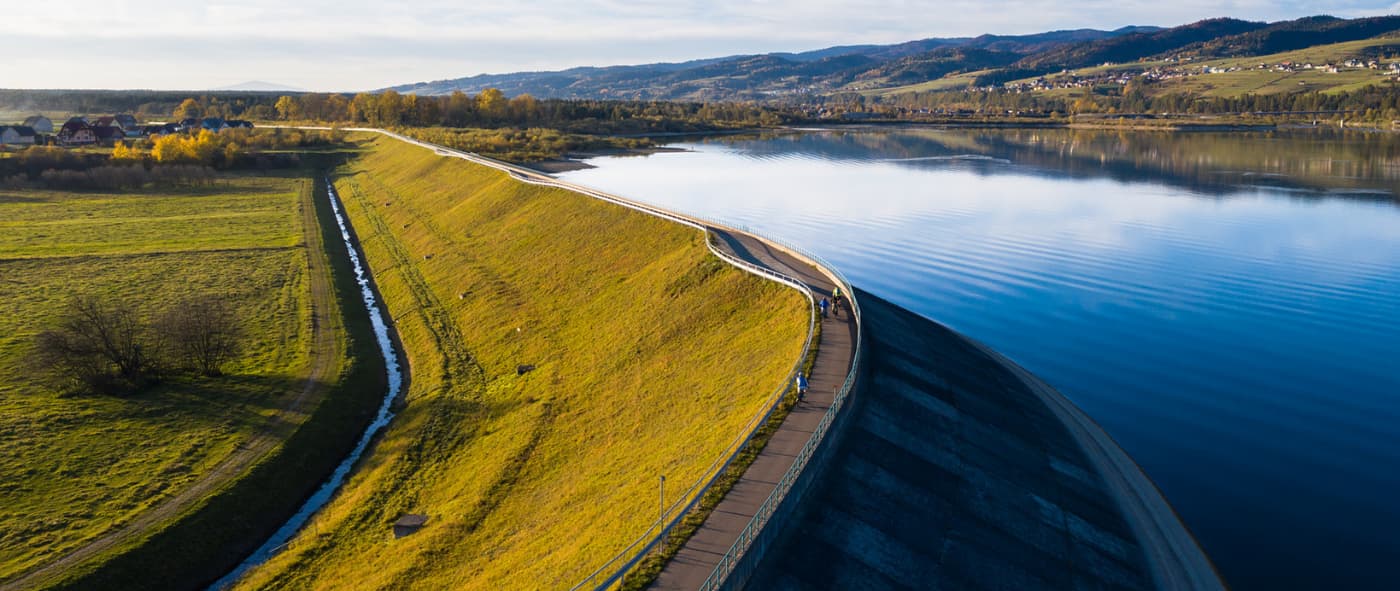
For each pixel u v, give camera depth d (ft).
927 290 297.74
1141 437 189.06
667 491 129.08
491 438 177.88
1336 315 268.21
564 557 119.85
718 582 99.14
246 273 312.50
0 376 201.36
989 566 125.49
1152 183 556.10
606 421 175.32
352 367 217.97
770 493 120.37
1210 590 135.54
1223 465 176.35
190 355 205.87
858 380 161.58
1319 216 428.56
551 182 392.88
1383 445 183.83
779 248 263.08
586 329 232.73
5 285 290.15
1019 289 298.97
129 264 323.57
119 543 134.10
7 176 514.68
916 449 150.20
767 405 151.02
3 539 133.69
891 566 118.62
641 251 277.64
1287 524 155.22
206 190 524.93
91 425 175.32
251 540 144.97
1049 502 149.59
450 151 560.20
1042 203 474.90
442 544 135.23
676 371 190.49
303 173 615.98
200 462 162.20
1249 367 227.61
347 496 157.89
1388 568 142.51
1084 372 225.35
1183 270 323.16
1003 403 189.78
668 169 624.18
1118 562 137.59
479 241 349.20
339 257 358.02
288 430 177.78
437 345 242.37
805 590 110.22
